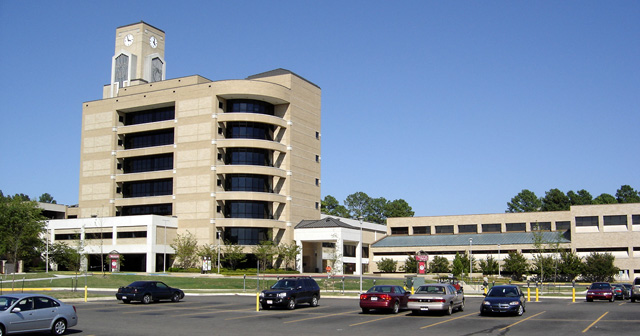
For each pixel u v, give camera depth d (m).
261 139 95.50
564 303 44.41
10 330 22.28
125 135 103.62
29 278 67.25
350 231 98.69
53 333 23.77
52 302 24.12
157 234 90.50
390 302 33.34
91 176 102.75
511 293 33.34
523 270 93.56
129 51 108.19
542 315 32.88
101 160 102.25
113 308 37.19
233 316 32.25
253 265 92.88
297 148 99.94
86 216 101.94
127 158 103.12
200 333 24.84
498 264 97.38
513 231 110.88
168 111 100.62
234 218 91.50
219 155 93.88
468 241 106.56
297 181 99.25
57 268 90.50
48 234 97.12
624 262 93.75
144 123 100.75
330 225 95.50
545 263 91.12
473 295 59.62
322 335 24.36
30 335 23.94
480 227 113.50
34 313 23.19
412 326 27.61
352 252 106.44
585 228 97.94
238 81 93.62
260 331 25.64
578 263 91.56
